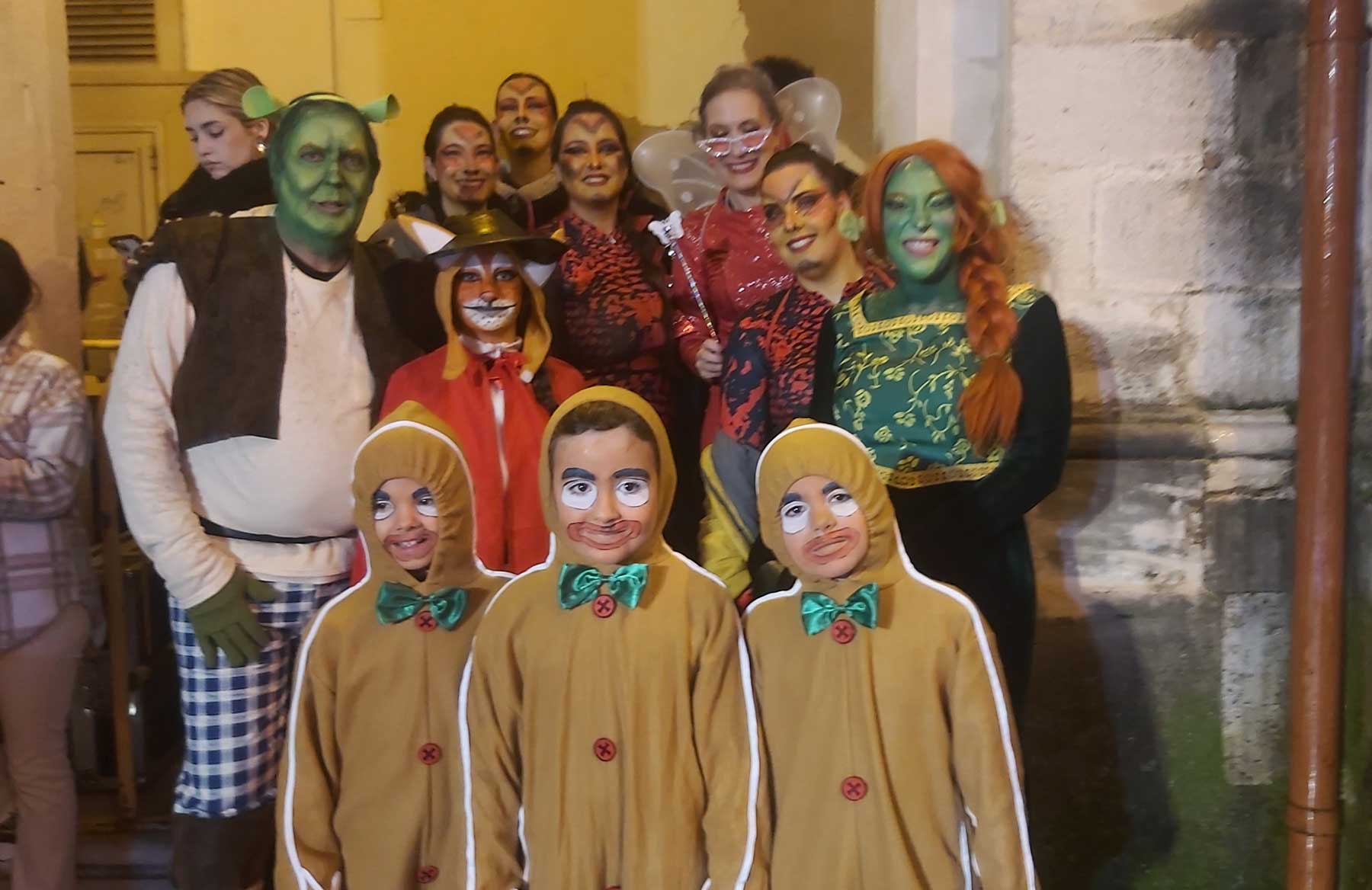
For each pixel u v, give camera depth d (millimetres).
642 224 2258
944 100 2008
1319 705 1793
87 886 2076
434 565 1415
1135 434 1827
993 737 1319
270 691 1666
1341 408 1756
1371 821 1794
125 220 3090
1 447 1753
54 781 1828
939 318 1638
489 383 1646
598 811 1344
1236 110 1804
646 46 2971
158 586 2367
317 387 1626
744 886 1339
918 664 1328
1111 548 1865
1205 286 1840
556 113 2662
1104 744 1891
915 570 1394
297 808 1428
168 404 1611
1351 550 1840
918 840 1327
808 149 1825
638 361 2070
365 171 1631
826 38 2836
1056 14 1800
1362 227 1797
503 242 1626
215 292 1613
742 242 2021
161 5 3035
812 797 1343
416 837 1428
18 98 2096
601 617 1352
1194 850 1903
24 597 1784
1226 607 1862
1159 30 1793
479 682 1383
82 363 2244
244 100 1609
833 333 1711
